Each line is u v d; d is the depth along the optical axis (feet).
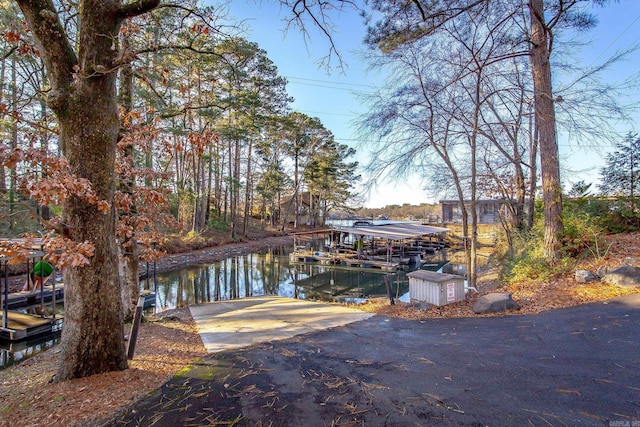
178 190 67.51
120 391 10.66
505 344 13.62
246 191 93.66
